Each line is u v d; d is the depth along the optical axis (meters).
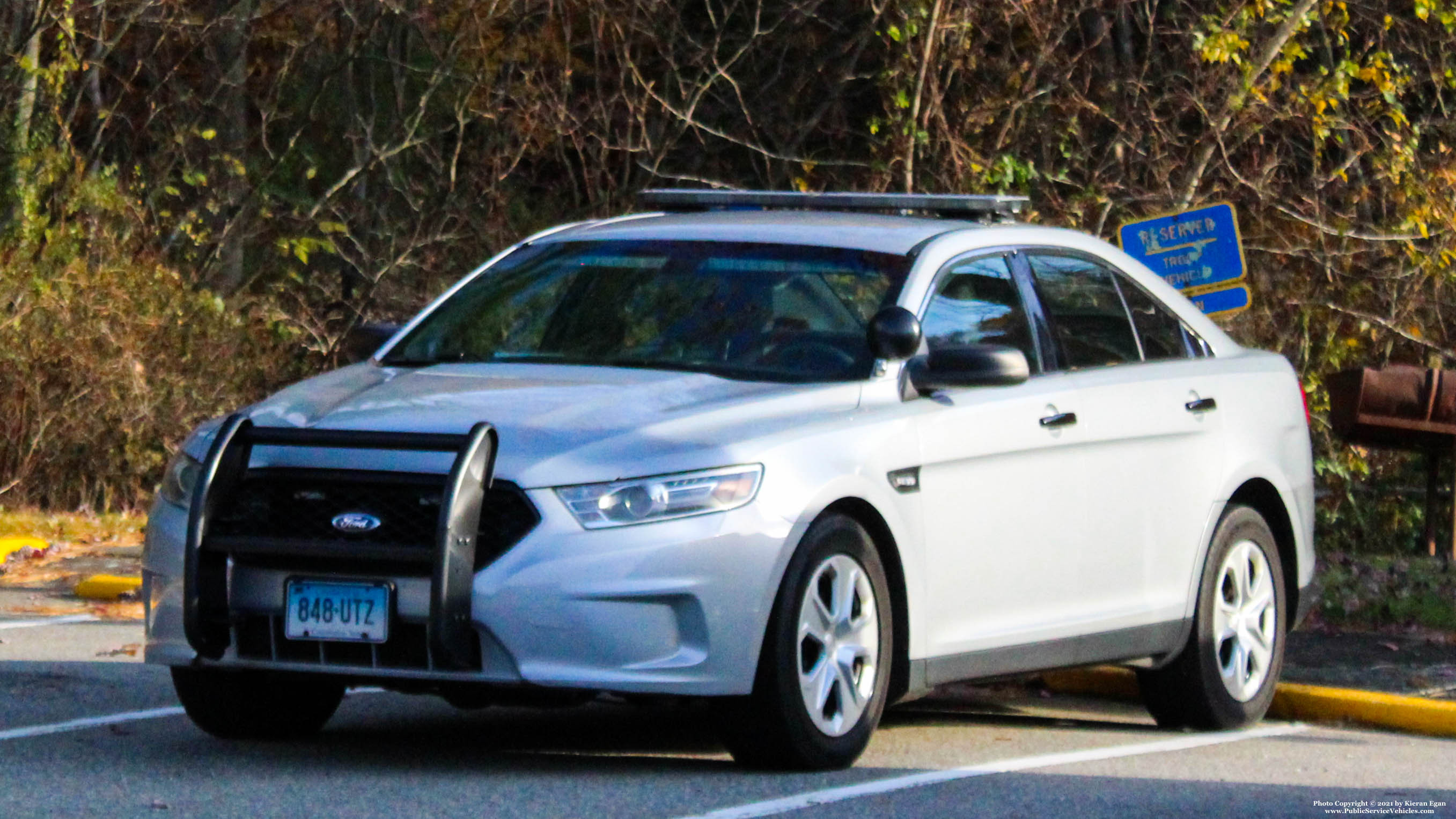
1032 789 11.04
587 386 11.13
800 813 9.98
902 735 13.14
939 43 29.02
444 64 34.06
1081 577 12.68
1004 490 12.08
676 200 13.76
